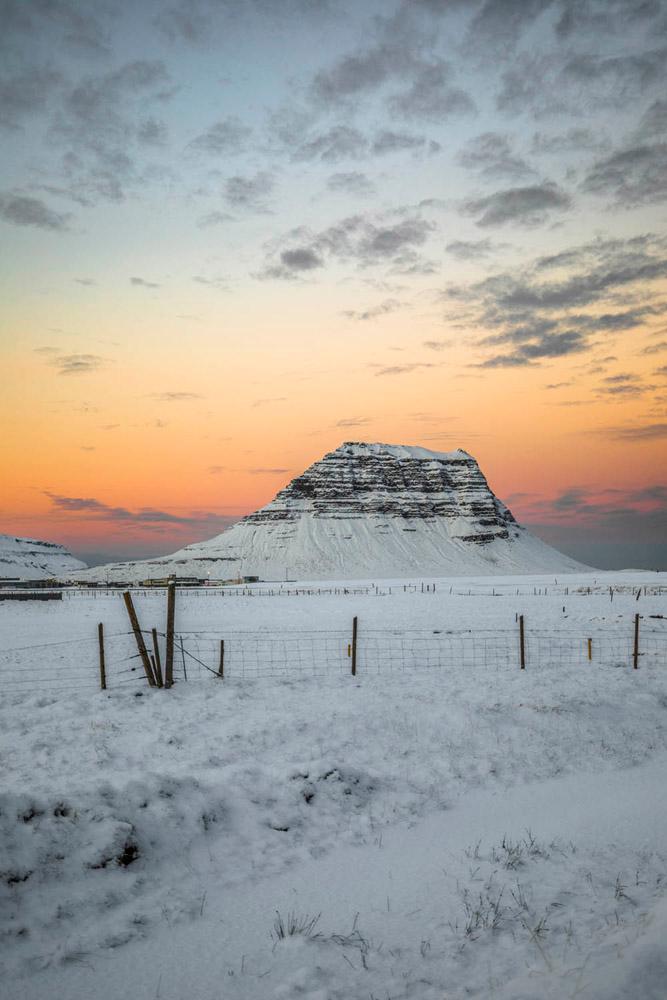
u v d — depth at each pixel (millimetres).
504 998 4270
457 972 4918
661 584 112062
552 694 13648
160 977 5070
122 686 15477
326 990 4816
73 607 64250
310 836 7648
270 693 14062
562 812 8430
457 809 8641
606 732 11781
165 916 5922
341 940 5477
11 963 5184
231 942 5539
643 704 13469
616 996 3732
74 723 11938
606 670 17062
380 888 6449
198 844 7145
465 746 10852
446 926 5652
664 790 9188
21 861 6148
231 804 7918
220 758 9891
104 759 9812
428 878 6637
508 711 12438
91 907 5965
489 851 7266
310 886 6520
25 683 16828
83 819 6844
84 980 5043
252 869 6855
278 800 8180
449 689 14305
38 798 6941
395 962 5141
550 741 11188
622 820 8047
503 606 53812
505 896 6129
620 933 4859
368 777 9242
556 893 6129
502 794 9156
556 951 4934
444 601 65688
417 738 11141
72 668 19516
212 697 13719
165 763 9633
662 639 26297
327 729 11367
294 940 5504
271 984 4953
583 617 39156
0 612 56594
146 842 6867
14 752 10234
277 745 10578
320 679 15664
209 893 6359
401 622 38188
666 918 4547
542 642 25422
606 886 6211
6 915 5645
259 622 40750
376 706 12844
